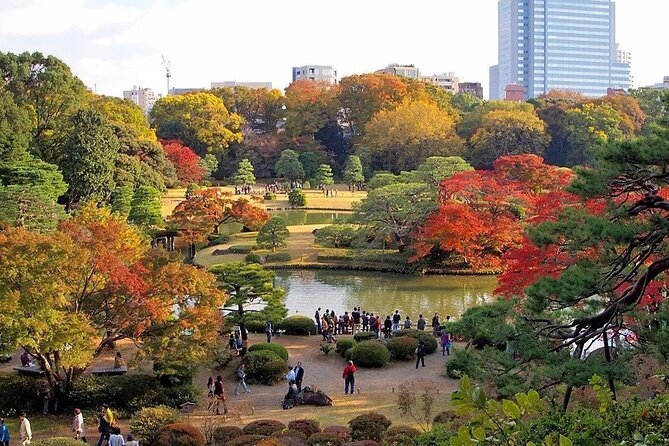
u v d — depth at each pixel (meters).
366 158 109.44
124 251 29.30
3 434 21.88
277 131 137.75
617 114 102.25
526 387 17.52
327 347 35.94
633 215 16.94
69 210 68.44
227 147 123.44
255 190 109.00
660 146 15.42
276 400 28.94
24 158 61.19
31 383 27.19
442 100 126.81
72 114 75.44
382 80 124.38
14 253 24.69
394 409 27.22
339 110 127.19
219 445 22.27
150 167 80.81
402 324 42.44
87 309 27.05
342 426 24.08
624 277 17.16
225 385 31.12
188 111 121.38
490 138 99.38
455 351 20.16
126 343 35.84
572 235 16.84
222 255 63.31
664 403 10.80
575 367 17.05
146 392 27.27
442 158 64.25
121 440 21.19
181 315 28.09
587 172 16.75
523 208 56.47
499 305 21.03
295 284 54.88
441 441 13.49
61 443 19.72
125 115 102.00
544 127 103.12
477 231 53.38
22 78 75.06
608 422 10.84
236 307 46.47
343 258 61.16
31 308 24.41
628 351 18.72
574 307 19.34
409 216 59.94
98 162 68.81
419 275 57.22
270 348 34.06
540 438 10.70
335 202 95.00
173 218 65.06
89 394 26.92
